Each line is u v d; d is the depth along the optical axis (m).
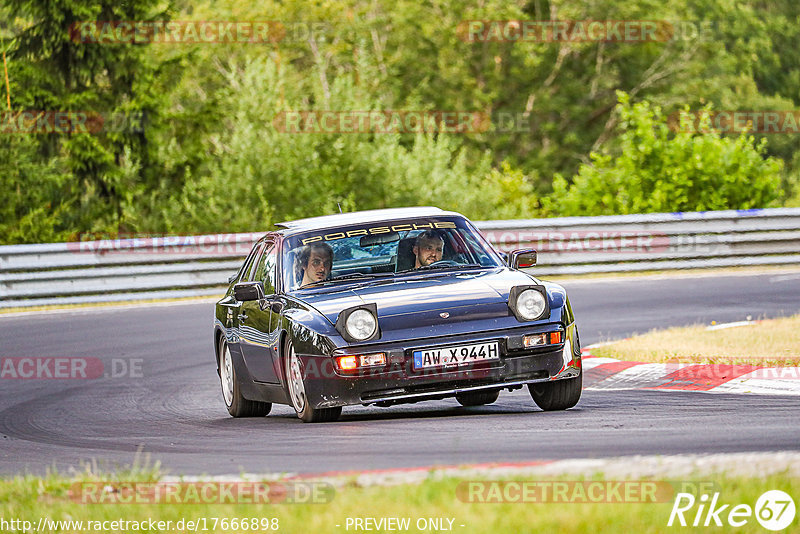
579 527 10.89
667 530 10.73
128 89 85.00
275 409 26.16
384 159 81.94
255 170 76.19
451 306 19.48
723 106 130.25
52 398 28.56
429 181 84.00
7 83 75.69
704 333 30.45
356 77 118.75
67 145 79.31
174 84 86.06
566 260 51.47
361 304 19.45
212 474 15.96
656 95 131.62
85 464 18.22
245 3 119.62
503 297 19.80
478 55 131.38
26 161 77.31
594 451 15.52
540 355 19.31
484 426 18.48
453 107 126.69
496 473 13.47
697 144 65.44
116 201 81.88
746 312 36.97
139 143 84.06
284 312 20.59
